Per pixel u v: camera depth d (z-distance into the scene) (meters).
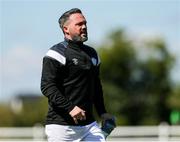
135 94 82.81
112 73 83.44
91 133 14.48
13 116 83.81
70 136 14.36
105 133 15.03
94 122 14.59
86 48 14.48
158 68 84.25
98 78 14.79
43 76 13.98
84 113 13.88
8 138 41.41
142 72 84.12
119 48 84.44
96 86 14.79
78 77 14.20
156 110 82.44
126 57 84.19
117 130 40.69
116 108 81.62
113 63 83.88
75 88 14.20
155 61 84.31
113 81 83.50
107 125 14.98
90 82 14.38
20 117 83.56
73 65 14.12
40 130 40.72
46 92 13.86
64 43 14.28
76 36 14.18
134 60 84.12
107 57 83.88
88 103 14.39
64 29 14.35
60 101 13.73
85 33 14.24
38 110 83.81
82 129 14.37
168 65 84.62
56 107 14.25
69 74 14.15
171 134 39.56
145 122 81.06
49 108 14.42
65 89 14.17
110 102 81.88
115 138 40.59
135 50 84.88
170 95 83.25
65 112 14.25
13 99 121.19
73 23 14.17
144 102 82.31
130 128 40.69
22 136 41.25
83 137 14.46
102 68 83.69
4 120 82.81
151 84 83.44
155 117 82.00
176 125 43.50
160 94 83.38
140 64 84.19
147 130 40.41
